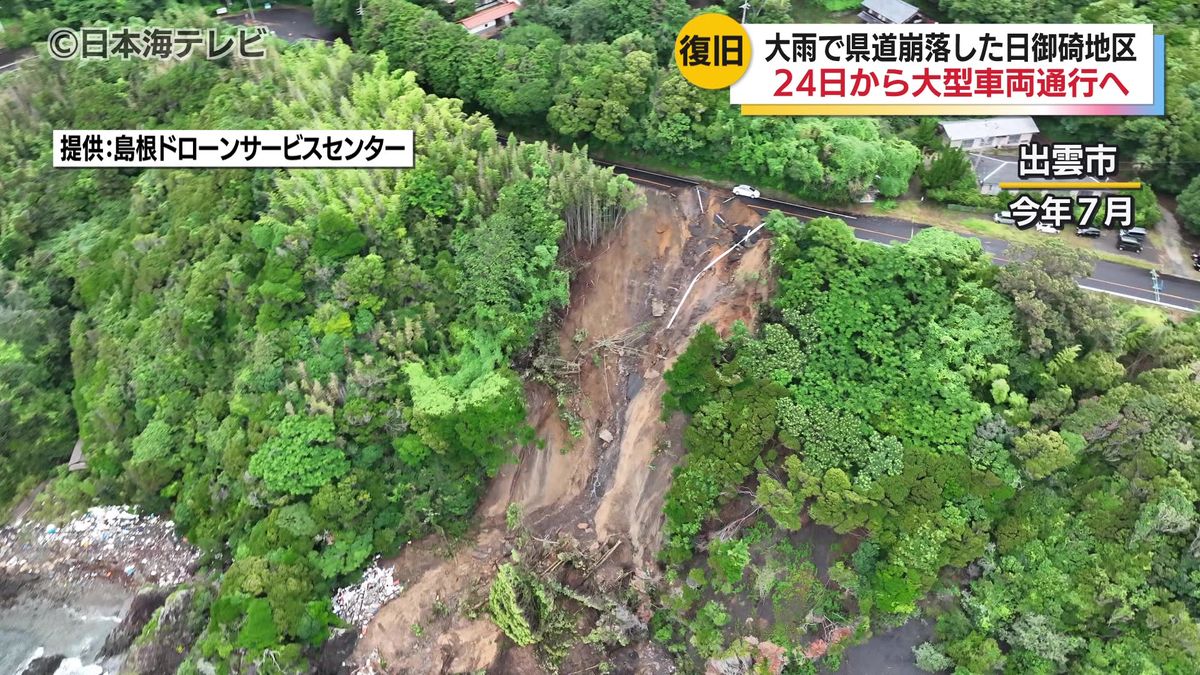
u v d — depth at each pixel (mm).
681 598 47250
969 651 43844
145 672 45000
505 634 46125
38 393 54812
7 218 58406
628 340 55031
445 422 46469
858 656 45719
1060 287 47875
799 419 46719
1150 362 48812
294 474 45344
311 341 48562
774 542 47906
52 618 48719
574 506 51750
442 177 53594
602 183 53750
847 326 49281
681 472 49125
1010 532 44906
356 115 57062
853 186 58156
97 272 56594
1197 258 56906
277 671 42062
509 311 50281
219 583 47062
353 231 50406
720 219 58750
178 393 50562
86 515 51562
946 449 46000
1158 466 43688
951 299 49938
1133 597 42750
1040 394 47531
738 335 50406
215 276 50625
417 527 48094
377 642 45656
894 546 44281
